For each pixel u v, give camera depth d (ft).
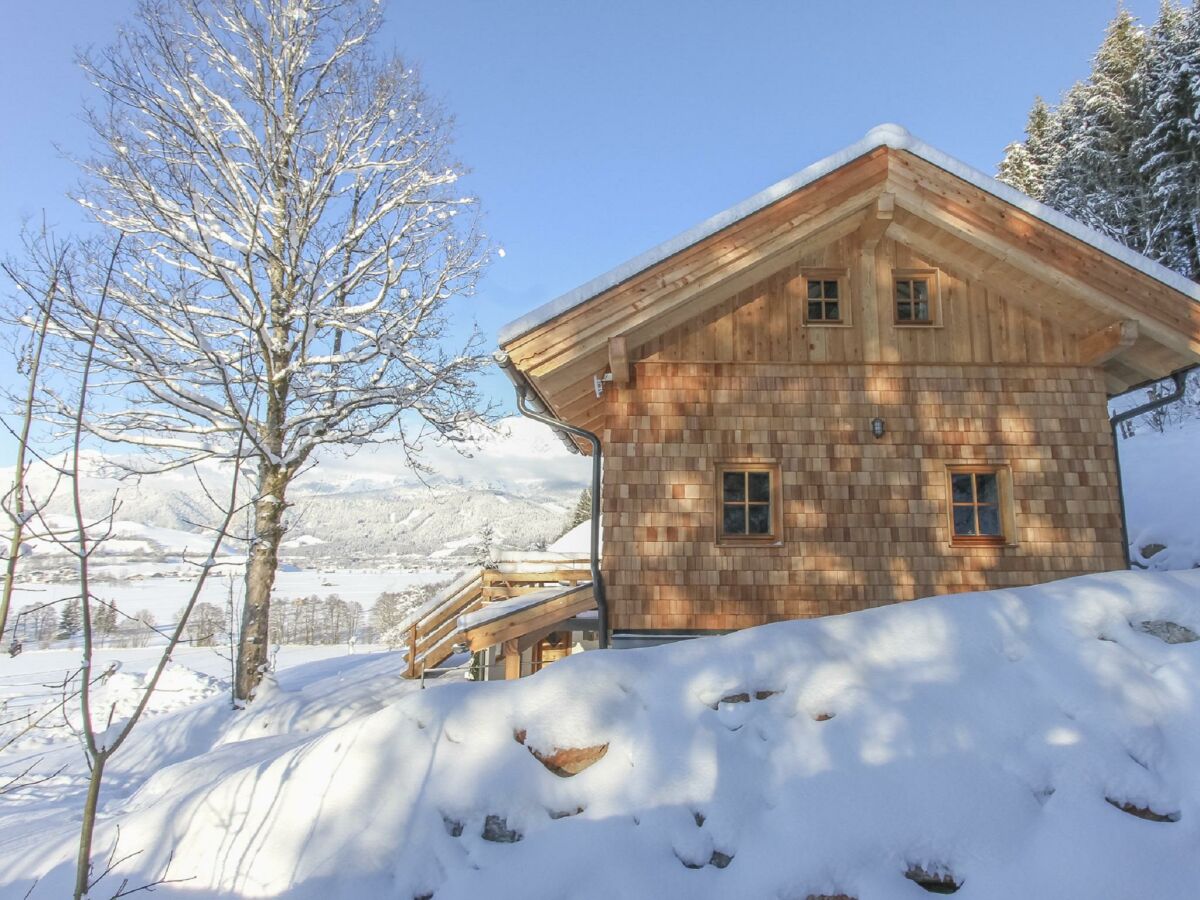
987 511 27.58
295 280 44.98
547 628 29.91
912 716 12.64
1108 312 26.40
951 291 28.73
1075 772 11.62
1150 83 99.81
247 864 12.05
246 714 35.96
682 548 26.48
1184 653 13.65
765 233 25.84
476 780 12.30
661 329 27.81
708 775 12.09
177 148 42.39
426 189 49.11
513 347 25.02
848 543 26.61
